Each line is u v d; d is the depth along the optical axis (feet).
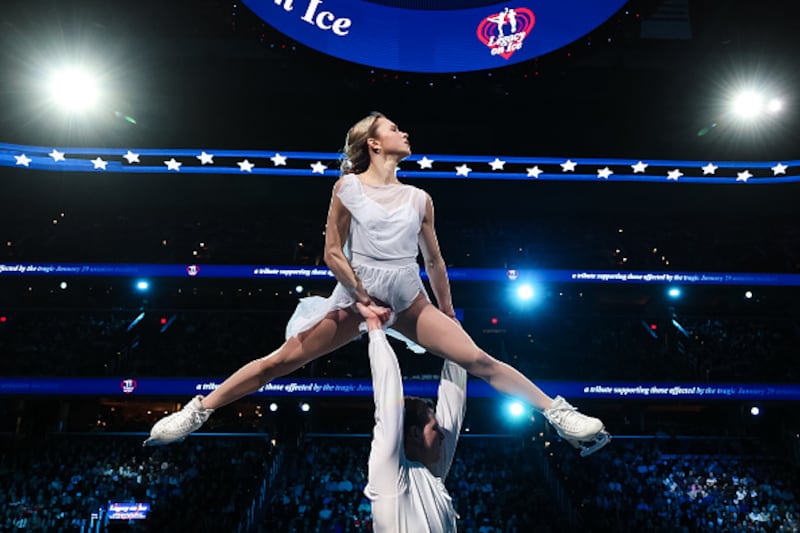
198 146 91.66
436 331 10.89
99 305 91.61
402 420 9.87
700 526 60.95
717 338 89.40
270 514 62.64
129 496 64.39
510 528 60.13
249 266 83.20
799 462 75.20
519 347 91.45
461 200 100.32
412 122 93.15
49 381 72.49
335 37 36.37
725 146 92.12
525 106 89.15
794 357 83.87
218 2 36.06
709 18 76.13
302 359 11.00
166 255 96.68
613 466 71.41
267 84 84.69
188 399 72.90
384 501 9.44
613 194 99.35
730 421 87.66
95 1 74.79
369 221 10.79
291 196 100.53
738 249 99.35
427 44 36.50
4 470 70.23
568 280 82.84
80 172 95.35
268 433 78.69
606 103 87.92
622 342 91.20
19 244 95.81
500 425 85.05
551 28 36.27
